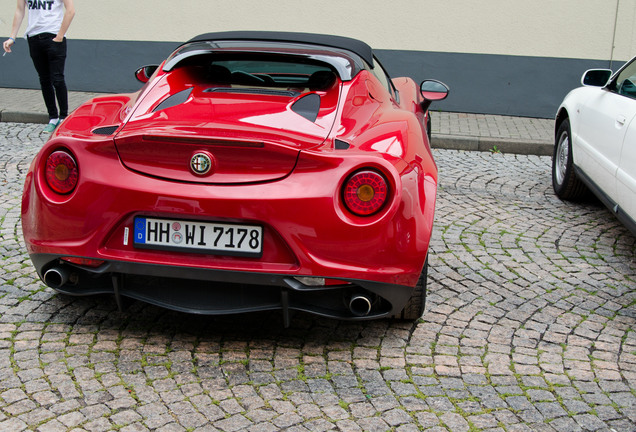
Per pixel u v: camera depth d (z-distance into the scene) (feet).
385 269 9.32
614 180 14.42
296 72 12.39
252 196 9.06
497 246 15.02
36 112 25.70
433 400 9.09
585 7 26.96
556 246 15.21
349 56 12.93
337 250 9.18
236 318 11.17
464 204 17.99
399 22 28.04
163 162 9.34
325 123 10.28
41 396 8.76
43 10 23.38
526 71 27.96
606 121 15.46
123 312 11.18
